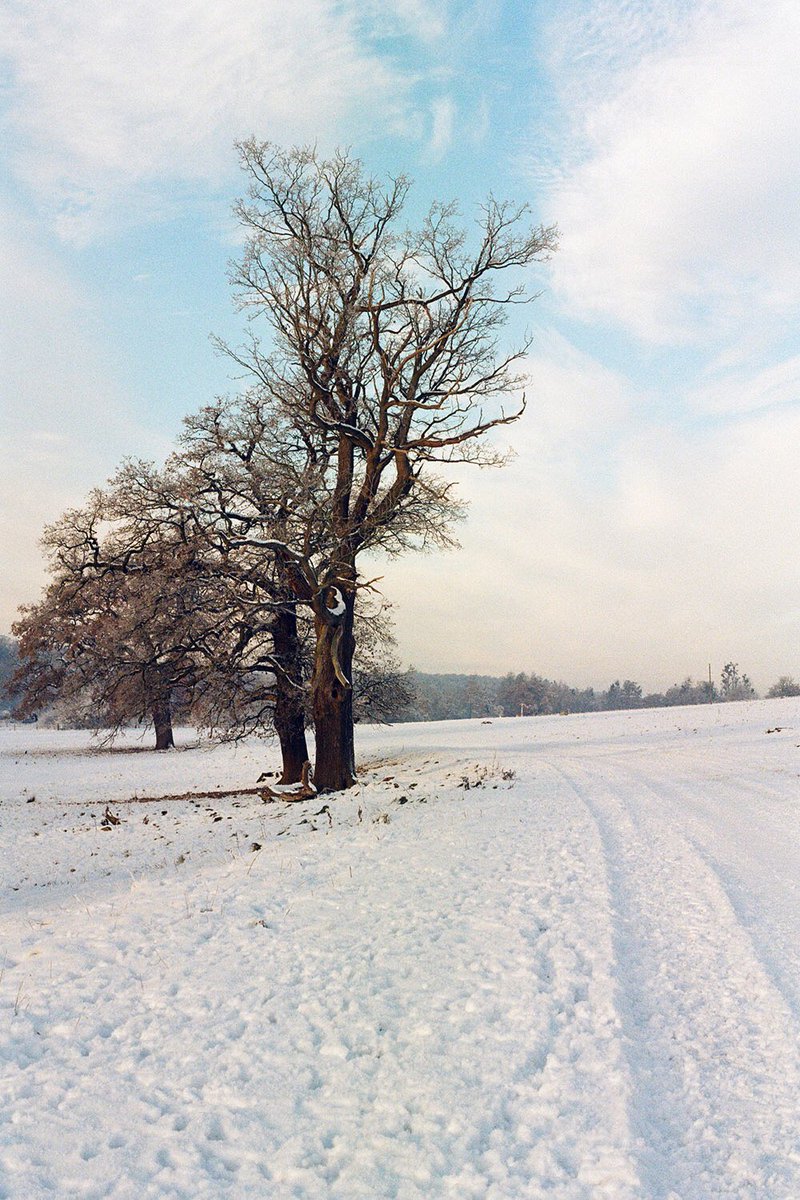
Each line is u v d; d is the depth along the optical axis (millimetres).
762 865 10906
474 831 13594
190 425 22562
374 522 20578
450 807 16625
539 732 46781
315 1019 6371
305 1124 5000
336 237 21016
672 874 10469
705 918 8617
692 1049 5879
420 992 6828
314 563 22219
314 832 15703
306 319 21125
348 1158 4656
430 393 21750
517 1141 4750
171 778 35625
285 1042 6008
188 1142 4793
